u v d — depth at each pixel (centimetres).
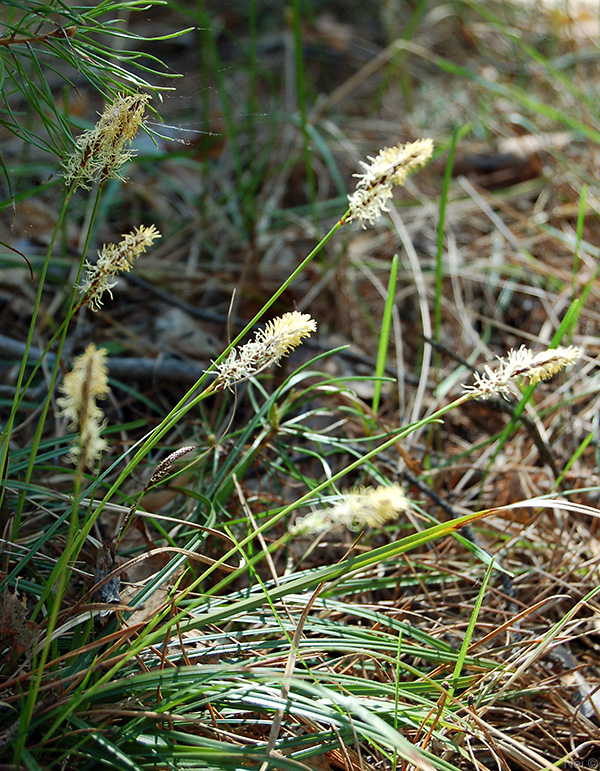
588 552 44
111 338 58
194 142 81
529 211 74
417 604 42
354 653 37
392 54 87
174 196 76
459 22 100
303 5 110
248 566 32
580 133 78
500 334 62
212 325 61
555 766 34
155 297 63
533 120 84
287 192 78
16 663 33
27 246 63
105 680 32
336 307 62
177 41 100
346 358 55
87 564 39
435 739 35
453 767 33
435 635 41
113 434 49
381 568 42
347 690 35
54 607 31
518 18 105
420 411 53
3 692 33
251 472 48
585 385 54
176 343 57
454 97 93
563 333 44
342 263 63
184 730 34
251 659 36
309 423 51
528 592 43
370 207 32
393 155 32
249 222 65
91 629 34
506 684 36
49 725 33
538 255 68
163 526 43
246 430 43
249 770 32
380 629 40
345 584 40
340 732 34
